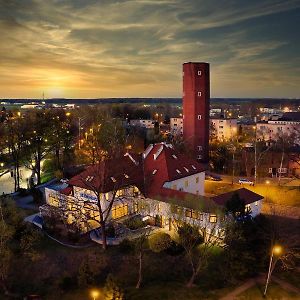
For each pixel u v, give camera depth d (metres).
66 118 136.88
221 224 45.22
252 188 75.31
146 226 54.81
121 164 60.91
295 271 43.50
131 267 45.22
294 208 63.19
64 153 97.94
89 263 45.75
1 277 41.47
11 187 85.50
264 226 45.34
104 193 54.06
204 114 91.94
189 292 39.75
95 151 96.69
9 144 83.19
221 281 41.78
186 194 53.59
